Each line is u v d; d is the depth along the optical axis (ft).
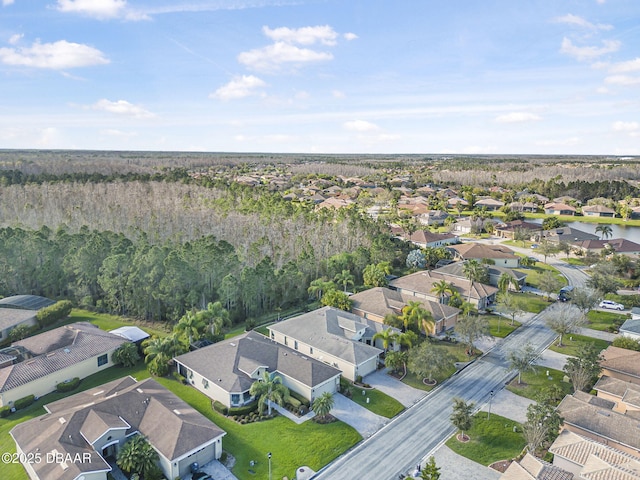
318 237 350.02
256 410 153.69
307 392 158.71
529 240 442.09
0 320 209.67
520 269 344.28
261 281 241.35
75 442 122.21
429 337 219.00
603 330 231.71
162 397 146.30
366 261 310.86
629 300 263.08
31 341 186.50
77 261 246.27
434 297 257.14
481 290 264.72
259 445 136.15
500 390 172.35
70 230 338.75
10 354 179.01
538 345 213.46
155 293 225.35
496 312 255.70
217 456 130.21
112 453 129.08
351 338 198.29
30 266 263.49
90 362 179.52
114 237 287.48
